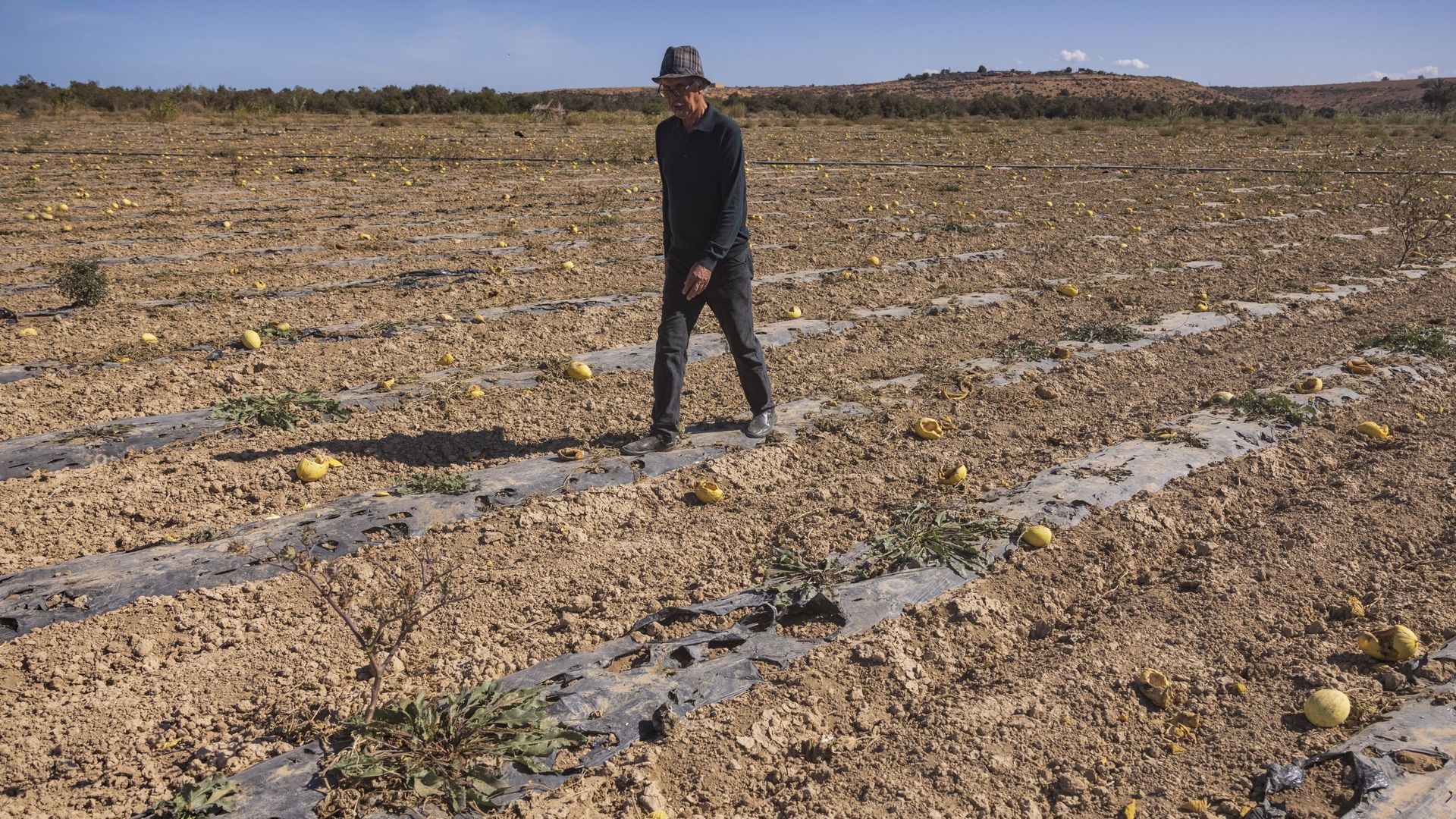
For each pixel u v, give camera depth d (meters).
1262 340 8.70
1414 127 46.72
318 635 4.13
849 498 5.44
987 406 6.98
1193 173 23.31
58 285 9.34
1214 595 4.39
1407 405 6.86
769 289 10.72
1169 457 5.78
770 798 3.26
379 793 3.11
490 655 3.97
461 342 8.46
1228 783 3.19
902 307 9.86
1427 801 2.96
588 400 7.01
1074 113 60.31
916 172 23.55
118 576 4.38
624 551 4.87
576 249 12.94
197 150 26.25
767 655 3.95
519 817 3.06
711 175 5.49
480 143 31.06
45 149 25.58
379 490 5.39
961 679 3.95
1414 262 12.16
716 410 6.91
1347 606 4.26
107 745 3.45
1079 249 13.15
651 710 3.59
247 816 2.99
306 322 9.11
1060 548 4.80
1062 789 3.21
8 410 6.49
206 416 6.46
